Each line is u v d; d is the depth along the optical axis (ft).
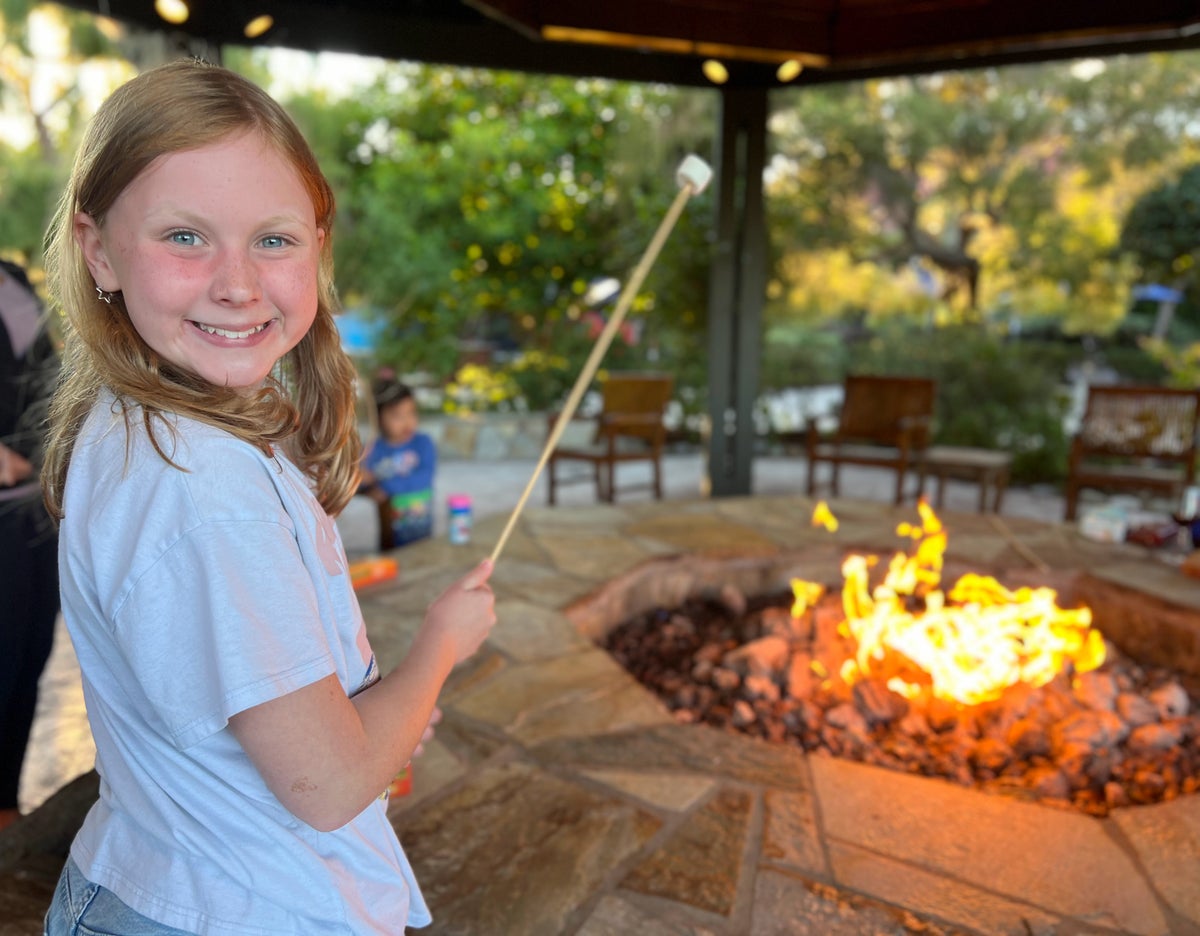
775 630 10.08
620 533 12.99
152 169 2.39
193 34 13.15
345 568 3.01
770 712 8.48
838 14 13.51
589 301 30.83
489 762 6.91
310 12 13.75
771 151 27.58
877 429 19.72
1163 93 24.48
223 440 2.49
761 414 27.73
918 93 26.81
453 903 5.28
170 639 2.38
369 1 13.98
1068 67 25.29
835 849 5.89
